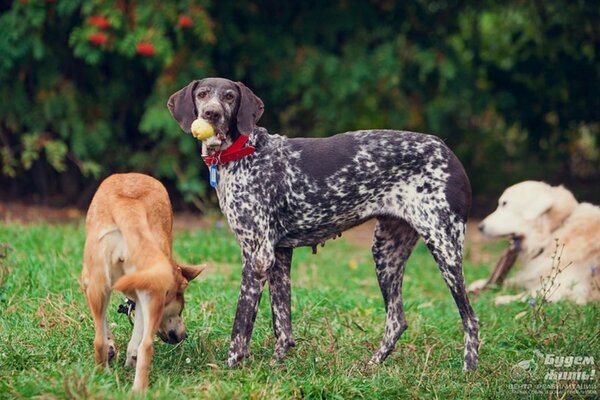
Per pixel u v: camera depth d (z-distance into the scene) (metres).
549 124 16.80
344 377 6.69
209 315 8.12
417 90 15.15
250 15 14.64
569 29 16.05
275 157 7.09
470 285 10.68
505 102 15.41
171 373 6.66
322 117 14.49
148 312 6.05
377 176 7.12
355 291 10.07
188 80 13.66
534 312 8.50
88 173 14.87
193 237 12.65
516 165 18.83
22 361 6.71
